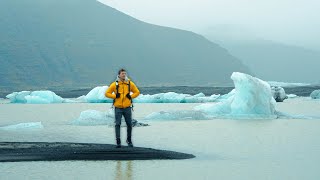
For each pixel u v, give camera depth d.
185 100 74.00
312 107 48.94
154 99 74.12
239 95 30.08
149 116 28.23
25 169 9.45
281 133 18.25
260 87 29.38
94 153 11.73
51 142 14.59
